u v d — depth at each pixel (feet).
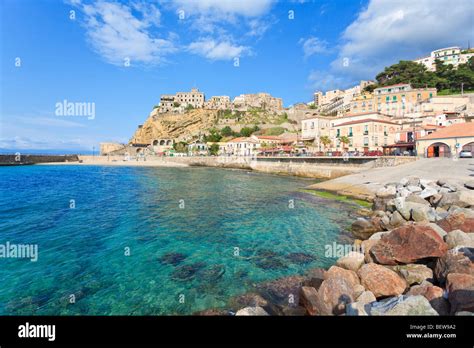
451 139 122.31
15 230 49.37
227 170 234.58
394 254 28.07
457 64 329.11
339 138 201.67
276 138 325.42
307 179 149.48
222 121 524.52
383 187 73.31
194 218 58.80
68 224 53.62
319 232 48.06
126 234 47.44
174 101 589.73
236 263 35.01
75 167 272.72
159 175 179.73
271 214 62.23
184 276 31.40
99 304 25.57
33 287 28.84
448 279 19.95
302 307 22.53
